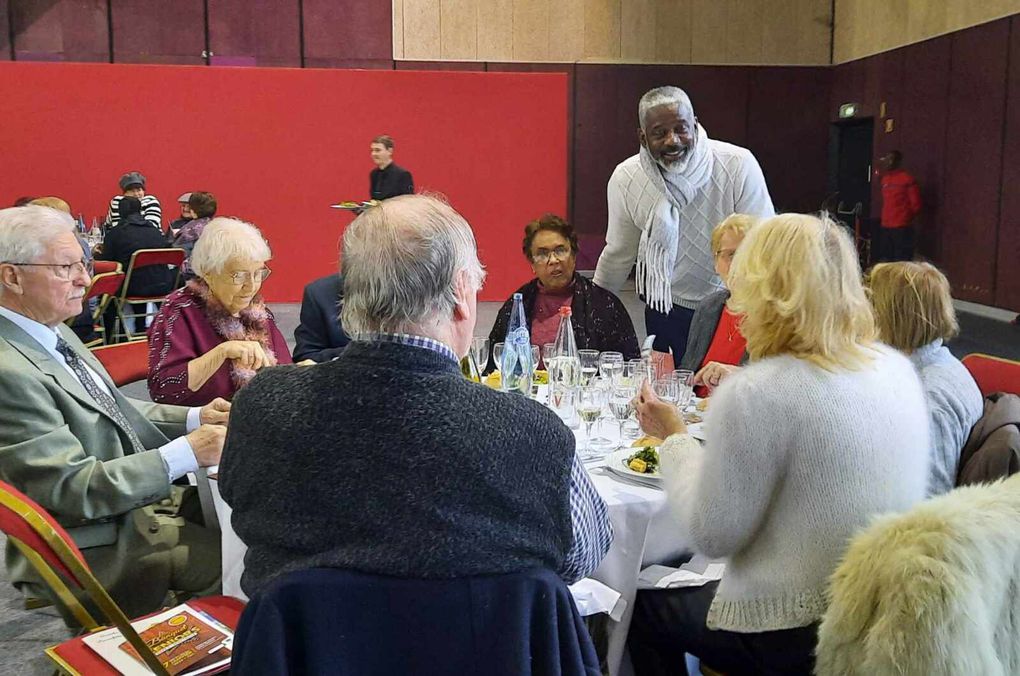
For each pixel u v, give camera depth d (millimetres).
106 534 1876
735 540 1453
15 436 1729
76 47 9773
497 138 8625
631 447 2061
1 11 9547
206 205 6781
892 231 9320
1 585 2814
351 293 1075
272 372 1079
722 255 2766
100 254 6188
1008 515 1148
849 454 1371
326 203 8523
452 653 948
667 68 11102
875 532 1211
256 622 915
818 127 11539
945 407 1876
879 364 1460
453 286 1085
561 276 3059
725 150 3393
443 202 1153
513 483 987
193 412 2275
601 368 2531
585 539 1142
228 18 10078
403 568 929
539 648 971
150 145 8195
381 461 962
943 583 1110
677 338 3635
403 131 8500
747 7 11148
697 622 1689
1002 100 8273
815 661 1359
